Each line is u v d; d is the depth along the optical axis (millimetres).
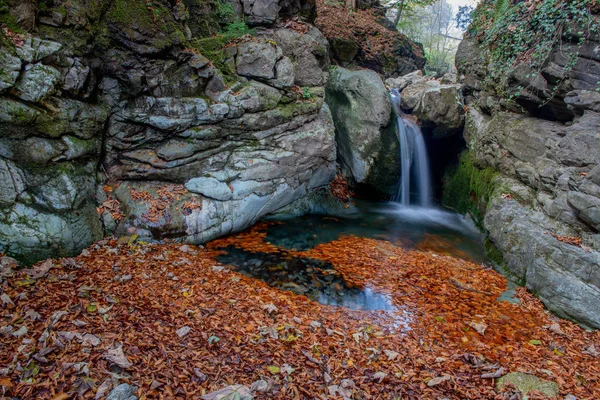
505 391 3359
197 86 6367
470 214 8727
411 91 10484
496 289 5578
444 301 5086
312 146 7715
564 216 5551
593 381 3631
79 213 5184
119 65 5637
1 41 4332
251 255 6004
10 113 4434
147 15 5672
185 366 3082
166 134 6164
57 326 3262
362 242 7043
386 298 5043
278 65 7090
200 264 5406
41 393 2562
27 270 4203
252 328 3838
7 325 3189
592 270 4727
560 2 6098
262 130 7012
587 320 4613
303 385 3100
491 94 8680
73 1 4965
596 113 5766
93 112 5457
